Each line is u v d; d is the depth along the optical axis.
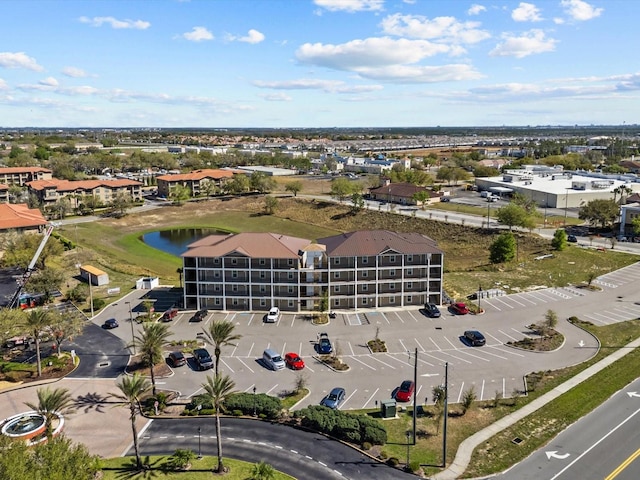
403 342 83.69
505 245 130.50
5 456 42.34
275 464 52.97
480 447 55.94
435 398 64.56
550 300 103.81
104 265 136.12
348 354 79.25
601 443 56.44
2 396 67.44
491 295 106.81
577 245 144.88
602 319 93.44
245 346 82.25
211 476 50.78
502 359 77.56
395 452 55.19
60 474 41.94
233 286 98.31
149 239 180.25
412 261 99.69
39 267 123.69
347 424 57.56
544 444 56.41
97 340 85.44
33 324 71.50
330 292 98.25
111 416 62.69
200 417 62.34
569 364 75.81
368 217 193.75
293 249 99.38
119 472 51.44
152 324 71.56
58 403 54.09
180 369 74.88
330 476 51.06
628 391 67.69
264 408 62.00
